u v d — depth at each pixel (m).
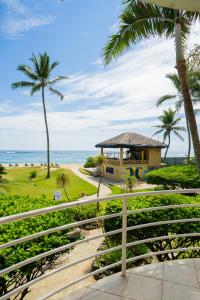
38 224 3.53
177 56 6.63
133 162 26.78
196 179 13.14
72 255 7.41
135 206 4.52
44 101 29.23
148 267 3.18
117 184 23.19
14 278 2.86
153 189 17.45
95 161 19.25
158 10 6.58
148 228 4.19
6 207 4.67
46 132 29.05
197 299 2.57
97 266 6.14
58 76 29.20
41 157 115.75
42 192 18.50
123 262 2.94
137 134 29.08
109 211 4.56
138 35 6.98
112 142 27.33
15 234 3.14
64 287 2.47
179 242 4.43
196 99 20.50
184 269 3.14
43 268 3.38
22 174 31.75
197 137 6.53
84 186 21.94
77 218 10.23
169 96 26.28
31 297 5.38
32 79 28.38
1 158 106.62
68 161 92.50
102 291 2.68
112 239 4.89
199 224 4.24
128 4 6.59
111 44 7.09
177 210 4.43
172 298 2.57
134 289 2.71
